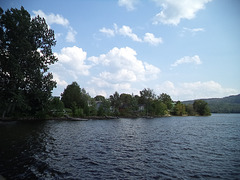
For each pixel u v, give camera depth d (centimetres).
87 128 3300
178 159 1213
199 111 13862
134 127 3700
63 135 2248
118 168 998
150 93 11581
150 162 1129
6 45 2623
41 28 3002
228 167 1047
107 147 1571
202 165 1083
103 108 8581
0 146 1470
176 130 3175
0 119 4400
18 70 2523
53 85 3225
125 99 14112
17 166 976
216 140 2066
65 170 938
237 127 3894
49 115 5725
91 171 936
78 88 9362
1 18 2623
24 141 1712
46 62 3169
